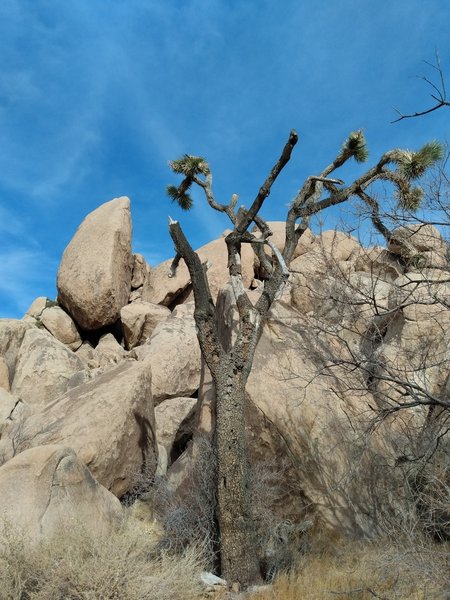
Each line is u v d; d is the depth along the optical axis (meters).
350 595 5.60
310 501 8.10
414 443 7.71
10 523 6.08
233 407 7.46
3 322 17.73
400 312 10.02
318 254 9.98
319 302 9.99
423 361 7.73
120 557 5.75
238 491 7.04
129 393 10.27
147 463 9.93
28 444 9.45
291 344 9.66
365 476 8.20
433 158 8.06
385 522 7.33
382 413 7.12
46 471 7.30
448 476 6.28
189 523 7.54
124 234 22.20
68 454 7.68
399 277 9.67
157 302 21.53
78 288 20.78
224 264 21.16
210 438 8.82
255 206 8.75
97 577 5.39
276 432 8.52
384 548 6.20
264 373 9.05
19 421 10.77
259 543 7.29
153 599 5.54
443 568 4.95
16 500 6.91
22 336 17.80
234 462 7.17
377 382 8.34
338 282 8.60
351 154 10.16
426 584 4.92
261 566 7.17
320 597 5.77
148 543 7.01
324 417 8.70
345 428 8.66
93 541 6.01
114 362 18.98
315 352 9.17
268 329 9.88
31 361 16.22
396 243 7.94
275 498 7.98
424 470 6.55
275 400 8.70
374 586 5.58
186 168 10.63
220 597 6.25
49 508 6.96
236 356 7.74
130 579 5.57
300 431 8.52
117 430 9.70
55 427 9.73
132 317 19.83
